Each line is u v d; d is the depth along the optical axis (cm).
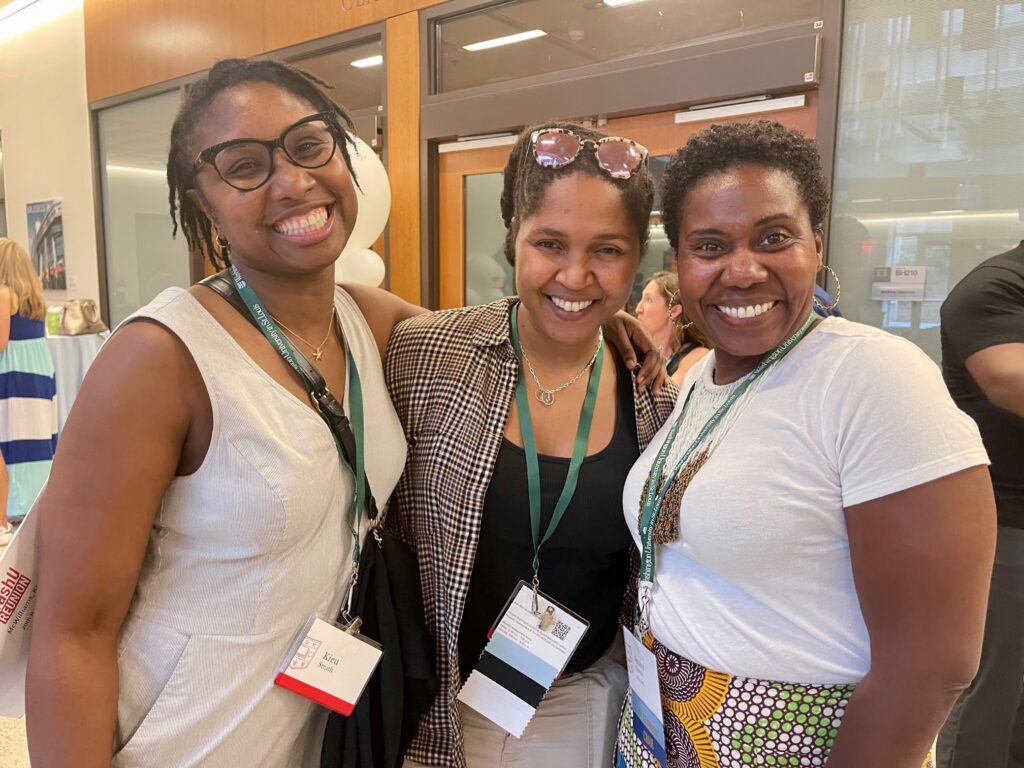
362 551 102
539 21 319
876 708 78
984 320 161
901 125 244
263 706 92
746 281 85
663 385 123
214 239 104
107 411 81
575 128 106
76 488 81
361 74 389
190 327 86
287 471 88
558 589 115
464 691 112
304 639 93
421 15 352
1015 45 223
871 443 77
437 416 110
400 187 374
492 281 358
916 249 247
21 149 641
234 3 434
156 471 83
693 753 92
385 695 99
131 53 512
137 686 88
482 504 107
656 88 282
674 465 99
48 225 624
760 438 86
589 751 119
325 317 103
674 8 282
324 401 96
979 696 174
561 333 108
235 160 89
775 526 83
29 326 375
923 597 74
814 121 255
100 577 81
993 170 232
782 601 84
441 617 107
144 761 87
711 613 90
